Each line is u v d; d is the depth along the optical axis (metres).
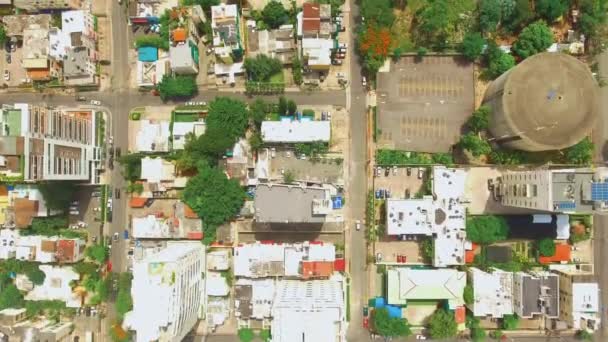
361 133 69.94
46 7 69.44
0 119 56.75
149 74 69.75
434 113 69.38
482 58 68.75
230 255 69.88
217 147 65.88
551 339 68.81
